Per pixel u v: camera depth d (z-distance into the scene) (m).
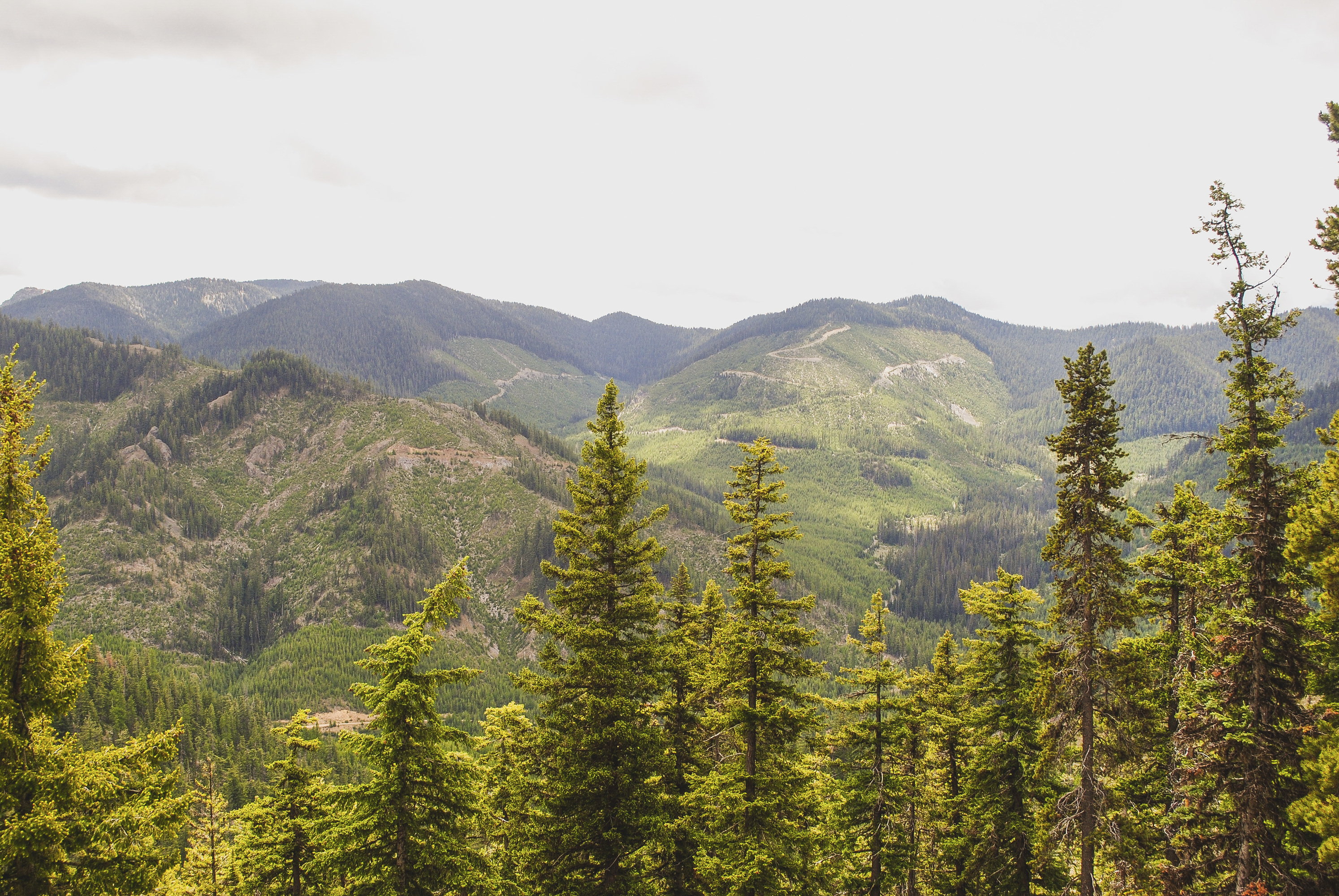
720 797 24.27
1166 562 27.33
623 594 24.95
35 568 15.52
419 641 19.34
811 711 25.45
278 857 24.50
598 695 23.55
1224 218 23.17
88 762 15.84
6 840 13.91
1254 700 20.67
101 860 15.52
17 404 16.06
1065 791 28.12
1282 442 22.02
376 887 18.88
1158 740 28.14
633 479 24.77
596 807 23.45
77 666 16.98
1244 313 22.64
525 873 23.72
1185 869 21.97
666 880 25.17
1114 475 22.14
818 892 28.39
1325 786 16.92
